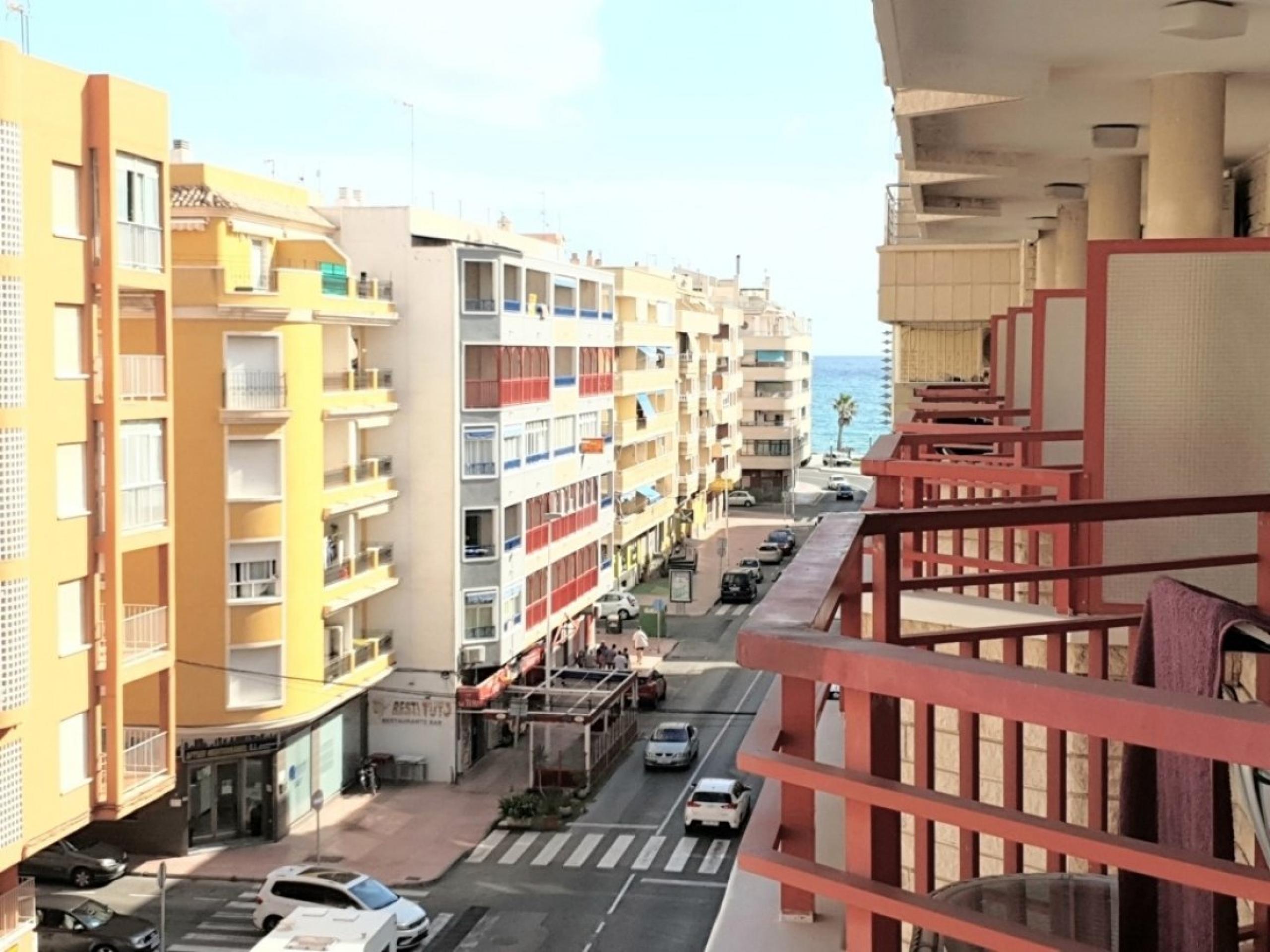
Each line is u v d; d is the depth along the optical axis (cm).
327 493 3094
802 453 10488
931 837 448
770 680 4578
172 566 2314
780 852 311
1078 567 488
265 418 2873
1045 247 2572
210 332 2830
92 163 2116
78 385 2083
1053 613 834
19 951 1977
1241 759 203
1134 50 1237
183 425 2838
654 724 4072
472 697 3491
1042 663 862
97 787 2147
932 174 1986
